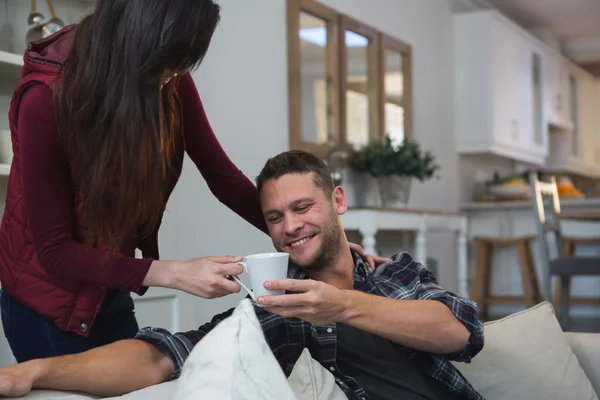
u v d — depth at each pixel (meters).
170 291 2.52
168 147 1.33
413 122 5.10
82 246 1.21
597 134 8.96
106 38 1.11
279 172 1.37
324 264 1.40
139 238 1.42
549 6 6.80
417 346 1.27
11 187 1.29
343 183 4.31
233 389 0.86
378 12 4.73
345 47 4.26
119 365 1.08
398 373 1.32
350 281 1.45
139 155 1.12
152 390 1.02
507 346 1.62
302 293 1.07
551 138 7.99
